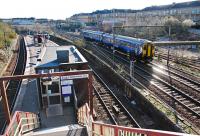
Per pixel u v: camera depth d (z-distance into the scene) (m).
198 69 26.83
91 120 11.45
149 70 27.05
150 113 15.72
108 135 8.59
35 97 18.84
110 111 16.77
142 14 89.62
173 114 14.55
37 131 12.73
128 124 14.70
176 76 23.94
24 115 12.25
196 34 54.50
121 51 39.31
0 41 45.97
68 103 16.14
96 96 19.80
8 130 8.71
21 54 44.44
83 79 16.14
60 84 15.42
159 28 57.66
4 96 12.29
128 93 19.98
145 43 31.48
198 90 19.12
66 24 97.19
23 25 104.19
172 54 37.25
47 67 16.00
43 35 53.84
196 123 13.81
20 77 12.24
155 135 4.53
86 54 42.03
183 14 72.56
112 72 24.97
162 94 18.80
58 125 13.81
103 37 47.69
